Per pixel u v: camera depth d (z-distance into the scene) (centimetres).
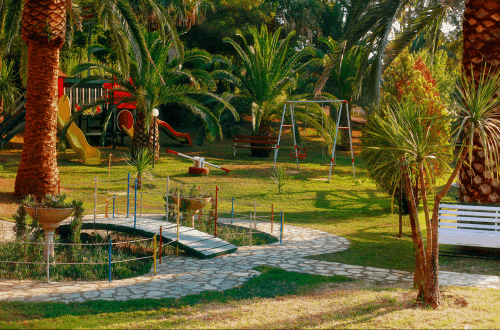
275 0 4403
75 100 2886
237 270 916
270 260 1009
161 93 2411
